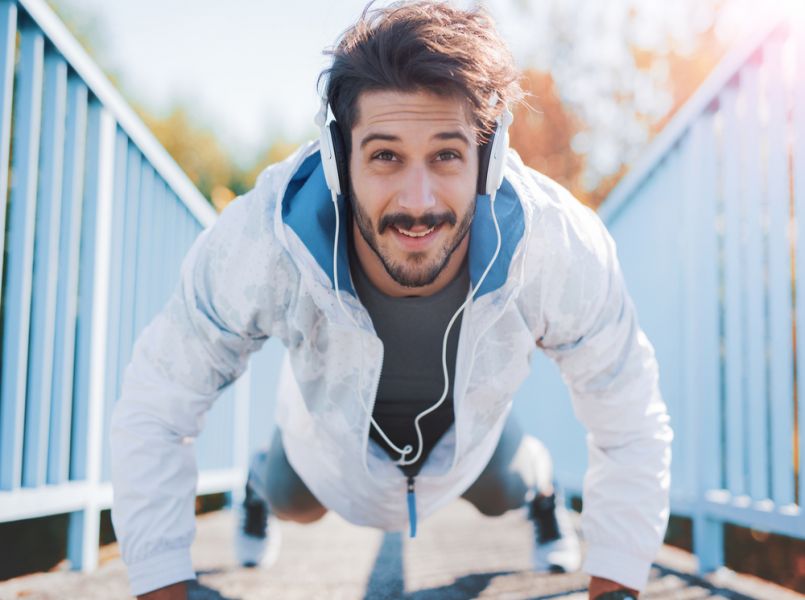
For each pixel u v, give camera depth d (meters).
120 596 1.95
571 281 1.43
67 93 2.33
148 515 1.39
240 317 1.46
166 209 3.18
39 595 1.95
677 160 2.72
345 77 1.23
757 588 2.04
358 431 1.57
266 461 2.06
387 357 1.52
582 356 1.48
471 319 1.43
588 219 1.48
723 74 2.28
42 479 2.14
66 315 2.27
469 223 1.28
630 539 1.44
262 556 2.38
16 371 2.02
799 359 1.89
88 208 2.41
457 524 3.35
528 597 1.97
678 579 2.14
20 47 2.10
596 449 1.52
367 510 1.78
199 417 1.50
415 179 1.20
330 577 2.24
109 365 2.60
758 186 2.15
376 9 1.24
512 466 2.00
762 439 2.09
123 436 1.42
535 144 8.29
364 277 1.45
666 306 2.79
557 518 2.29
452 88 1.18
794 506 1.94
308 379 1.56
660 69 8.11
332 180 1.29
